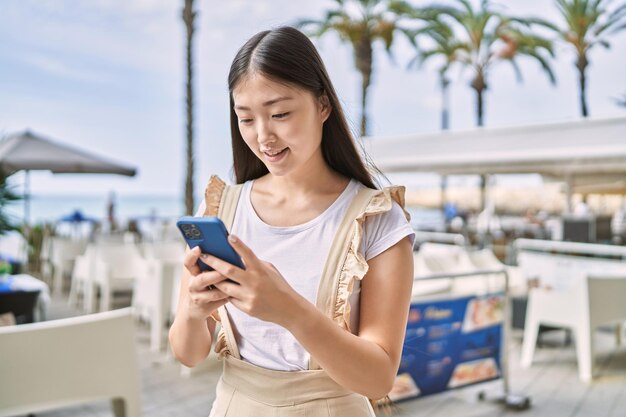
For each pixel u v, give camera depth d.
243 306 0.91
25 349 2.21
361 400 1.12
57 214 67.19
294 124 1.04
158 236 11.65
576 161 7.20
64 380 2.29
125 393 2.43
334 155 1.21
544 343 5.74
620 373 4.75
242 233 1.20
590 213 11.12
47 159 8.38
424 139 9.29
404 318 1.09
